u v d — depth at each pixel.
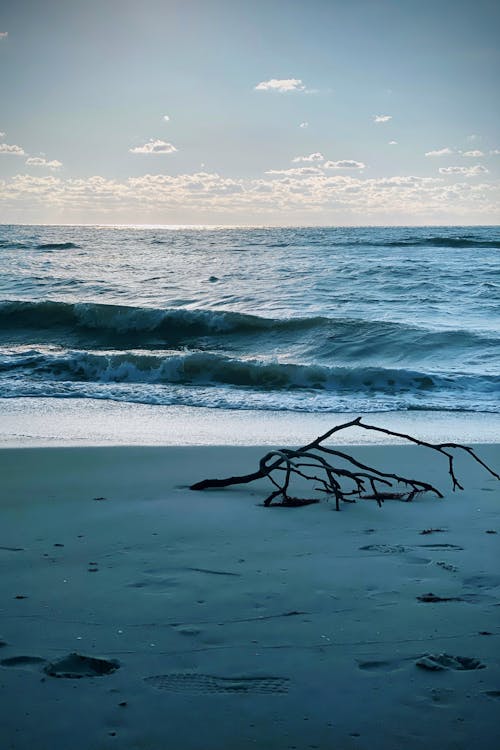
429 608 3.43
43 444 8.51
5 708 2.51
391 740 2.33
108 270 37.97
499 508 5.48
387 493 5.96
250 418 10.77
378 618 3.30
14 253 51.38
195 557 4.23
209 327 21.11
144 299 27.83
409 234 85.38
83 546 4.47
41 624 3.23
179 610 3.40
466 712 2.49
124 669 2.80
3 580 3.83
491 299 26.77
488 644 3.02
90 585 3.74
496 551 4.37
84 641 3.05
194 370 14.88
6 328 22.52
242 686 2.67
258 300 27.20
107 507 5.50
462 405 11.93
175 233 94.62
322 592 3.64
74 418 10.61
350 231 105.19
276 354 18.91
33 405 11.68
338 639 3.07
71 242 66.44
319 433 9.50
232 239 73.12
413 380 14.02
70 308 22.58
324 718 2.46
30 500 5.76
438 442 8.79
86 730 2.38
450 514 5.30
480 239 65.31
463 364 16.22
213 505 5.55
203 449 8.02
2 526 4.97
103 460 7.40
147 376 14.86
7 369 15.11
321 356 18.27
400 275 33.56
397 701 2.57
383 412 11.40
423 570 4.00
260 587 3.71
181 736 2.35
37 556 4.27
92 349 20.45
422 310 24.58
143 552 4.34
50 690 2.63
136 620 3.28
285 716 2.47
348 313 24.09
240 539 4.62
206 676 2.75
